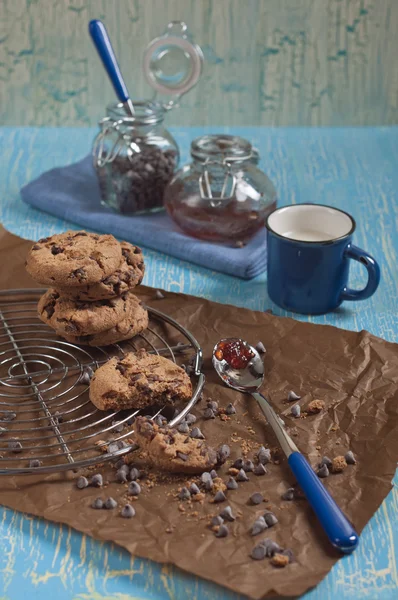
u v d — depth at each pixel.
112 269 0.87
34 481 0.78
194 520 0.75
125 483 0.78
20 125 1.41
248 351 0.88
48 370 0.88
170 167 1.11
